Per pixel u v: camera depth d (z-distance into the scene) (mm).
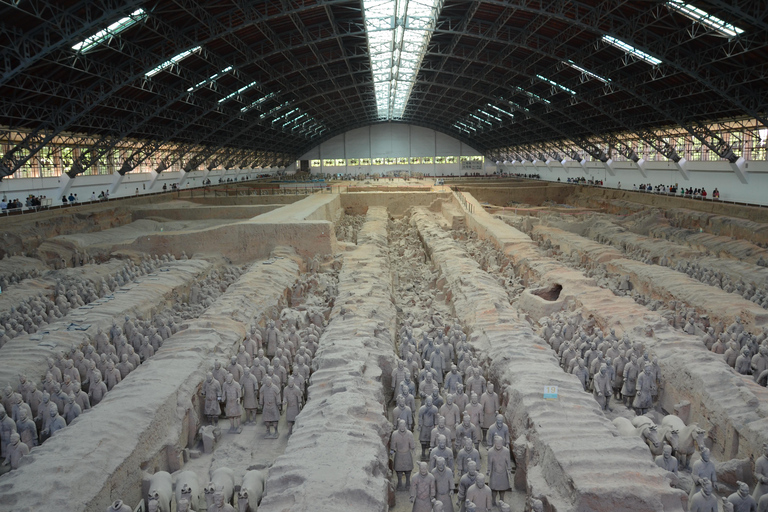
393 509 11273
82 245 34188
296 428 12102
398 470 11820
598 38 38156
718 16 29000
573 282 24203
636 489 9430
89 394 15133
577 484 9609
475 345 17453
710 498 9711
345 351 15977
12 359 16297
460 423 13125
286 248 31844
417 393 16531
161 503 10438
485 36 41406
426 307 25625
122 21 29844
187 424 14031
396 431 11883
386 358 16266
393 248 40438
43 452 11086
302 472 10047
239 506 10086
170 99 42562
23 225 37000
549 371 14445
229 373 14789
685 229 43625
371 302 21500
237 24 35031
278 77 48719
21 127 40062
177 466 12938
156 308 23062
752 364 16484
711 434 13883
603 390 15414
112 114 43750
